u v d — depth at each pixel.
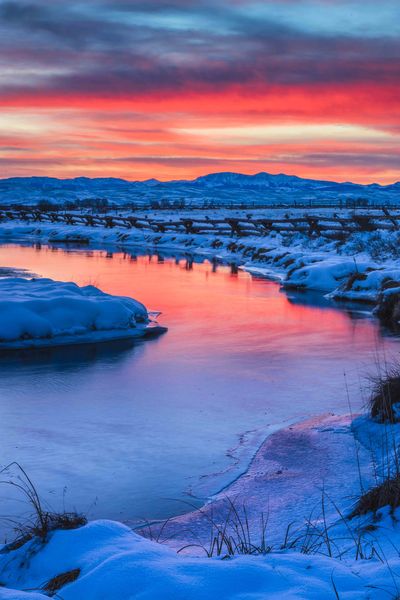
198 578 2.98
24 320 12.88
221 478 6.33
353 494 5.51
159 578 2.97
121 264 30.64
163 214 69.69
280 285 23.14
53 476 6.36
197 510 5.58
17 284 16.23
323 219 35.12
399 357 11.77
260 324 15.29
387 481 4.77
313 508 5.33
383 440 6.91
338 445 7.06
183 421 8.13
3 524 5.27
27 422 8.02
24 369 10.80
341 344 13.04
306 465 6.57
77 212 78.56
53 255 35.47
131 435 7.59
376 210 66.56
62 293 14.65
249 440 7.44
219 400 9.08
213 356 11.89
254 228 40.91
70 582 3.21
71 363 11.26
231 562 3.16
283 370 10.86
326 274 22.19
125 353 12.09
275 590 2.91
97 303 13.99
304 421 8.11
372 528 4.20
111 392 9.43
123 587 2.96
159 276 25.66
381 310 16.55
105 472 6.47
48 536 3.82
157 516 5.48
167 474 6.45
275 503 5.59
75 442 7.32
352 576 3.10
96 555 3.43
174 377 10.36
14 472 6.45
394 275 19.83
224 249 38.44
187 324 15.20
